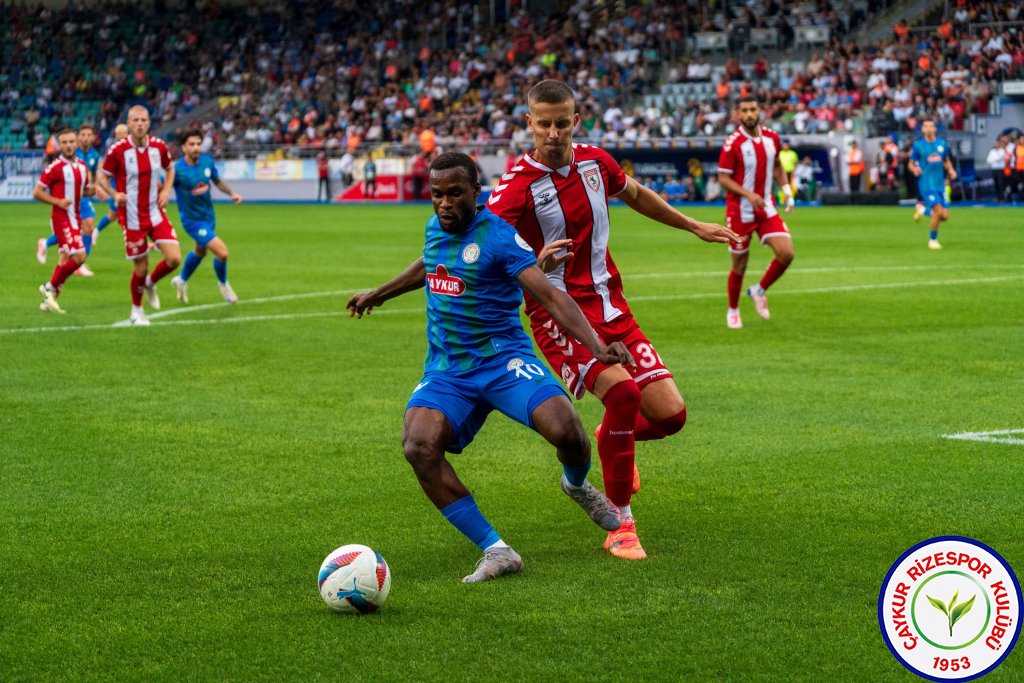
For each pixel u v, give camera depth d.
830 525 7.60
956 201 49.78
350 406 11.48
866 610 6.12
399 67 67.31
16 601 6.38
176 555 7.15
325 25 71.38
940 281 21.73
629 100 58.75
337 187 61.09
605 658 5.54
